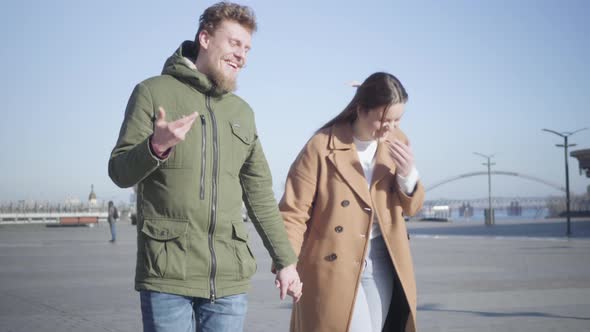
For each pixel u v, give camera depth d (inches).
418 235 1380.4
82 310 329.1
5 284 448.8
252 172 123.6
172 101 111.5
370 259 148.6
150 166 100.3
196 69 114.3
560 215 2773.1
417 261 637.3
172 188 107.9
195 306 112.7
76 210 2733.8
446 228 1872.5
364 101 147.7
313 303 146.9
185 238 108.0
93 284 448.5
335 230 147.9
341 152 152.1
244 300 115.2
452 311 320.2
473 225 2187.5
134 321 296.0
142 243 108.8
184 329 108.8
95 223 2135.8
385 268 150.1
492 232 1488.7
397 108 146.6
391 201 150.9
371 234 149.8
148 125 109.5
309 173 152.2
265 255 775.1
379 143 155.2
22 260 674.2
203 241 109.3
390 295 150.2
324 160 152.3
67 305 346.6
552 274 500.1
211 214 109.7
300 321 149.9
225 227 111.8
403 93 147.5
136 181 103.3
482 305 339.6
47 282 460.8
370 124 148.6
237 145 116.0
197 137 110.1
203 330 112.1
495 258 671.1
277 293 403.9
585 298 364.2
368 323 145.6
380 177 150.4
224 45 114.0
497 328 273.6
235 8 116.0
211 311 111.1
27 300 366.6
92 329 275.9
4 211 2498.8
